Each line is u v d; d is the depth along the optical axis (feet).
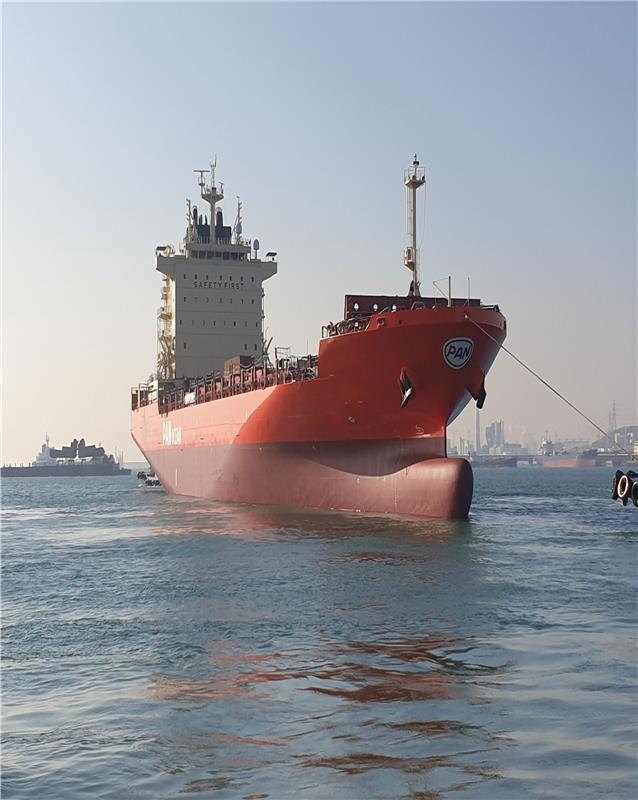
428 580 81.76
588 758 35.37
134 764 36.04
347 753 36.60
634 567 89.30
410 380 138.31
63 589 83.61
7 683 49.44
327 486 160.35
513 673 48.55
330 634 59.72
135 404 314.96
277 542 114.62
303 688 46.73
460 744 37.29
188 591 79.15
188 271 253.44
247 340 256.11
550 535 120.78
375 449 149.59
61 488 451.94
